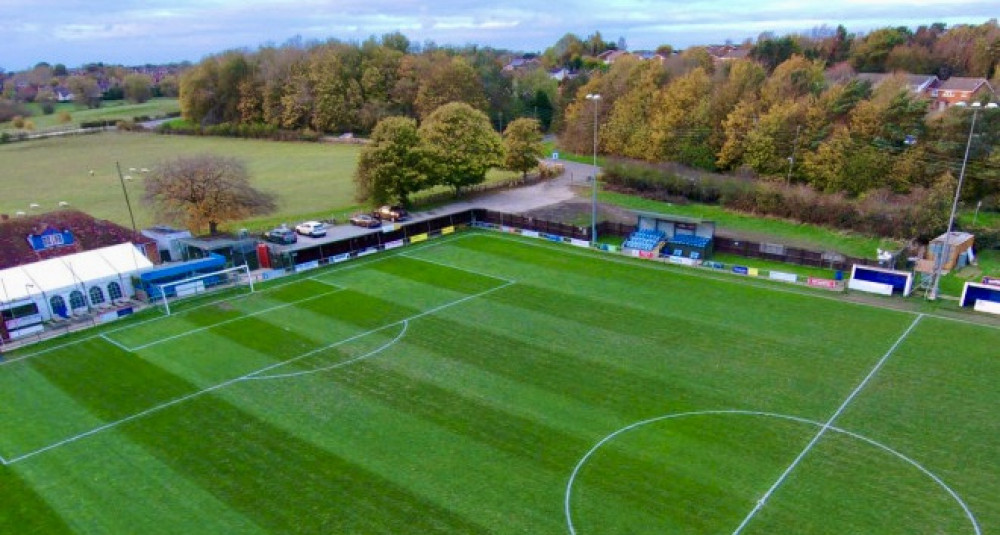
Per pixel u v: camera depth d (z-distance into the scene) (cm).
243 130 15788
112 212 8288
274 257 5888
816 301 4925
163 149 13975
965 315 4569
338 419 3441
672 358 4047
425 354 4184
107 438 3334
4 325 4525
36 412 3609
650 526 2597
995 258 5872
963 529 2538
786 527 2573
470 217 7375
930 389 3588
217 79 16788
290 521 2686
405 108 15200
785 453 3050
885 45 14088
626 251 6206
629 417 3394
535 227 6994
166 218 6712
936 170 7381
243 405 3609
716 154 9444
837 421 3300
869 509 2662
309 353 4238
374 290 5381
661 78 11312
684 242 6100
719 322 4581
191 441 3281
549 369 3944
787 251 5822
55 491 2933
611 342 4297
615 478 2903
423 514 2705
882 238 6519
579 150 12025
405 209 7988
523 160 9375
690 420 3350
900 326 4419
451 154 8169
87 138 15988
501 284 5466
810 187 7844
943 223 6153
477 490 2847
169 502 2831
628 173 8900
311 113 15262
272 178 10475
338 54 15562
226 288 5488
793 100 8869
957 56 13975
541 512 2695
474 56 17425
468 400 3603
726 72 11662
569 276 5634
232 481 2958
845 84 8756
